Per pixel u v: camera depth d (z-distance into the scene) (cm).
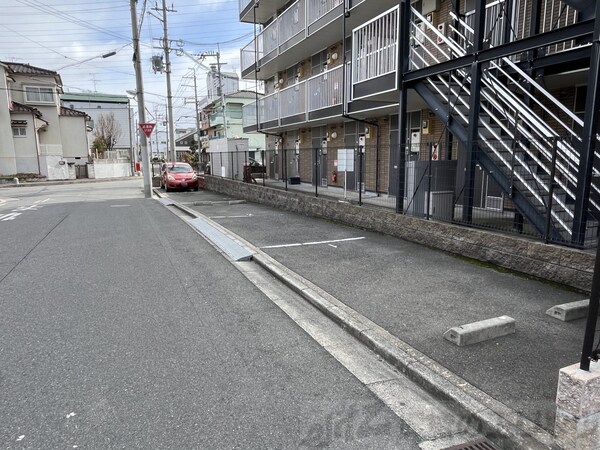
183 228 1061
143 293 548
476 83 666
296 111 1574
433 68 751
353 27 1323
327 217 1076
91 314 473
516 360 343
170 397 308
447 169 785
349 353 380
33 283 593
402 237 813
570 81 783
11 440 261
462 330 372
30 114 3488
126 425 276
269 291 558
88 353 379
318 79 1395
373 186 1342
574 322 418
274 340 406
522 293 501
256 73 1995
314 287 539
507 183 629
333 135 1584
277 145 2192
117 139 6562
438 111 759
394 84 856
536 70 736
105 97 7000
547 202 605
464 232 666
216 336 415
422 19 795
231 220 1122
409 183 835
